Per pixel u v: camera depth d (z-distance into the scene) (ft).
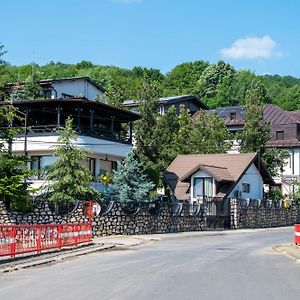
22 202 96.17
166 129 173.47
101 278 48.37
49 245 74.38
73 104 136.87
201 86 434.30
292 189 217.15
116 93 181.27
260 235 133.69
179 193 167.53
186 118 197.57
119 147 151.64
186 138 194.70
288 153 232.32
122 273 52.42
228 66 442.09
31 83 166.50
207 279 47.57
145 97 171.32
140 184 128.98
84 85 181.88
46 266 60.34
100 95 189.98
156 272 53.31
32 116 144.36
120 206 119.96
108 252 81.76
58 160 110.22
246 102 204.64
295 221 199.31
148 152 169.17
